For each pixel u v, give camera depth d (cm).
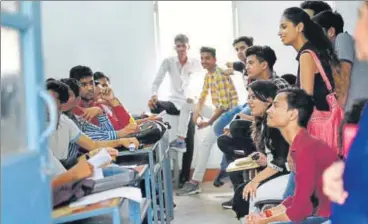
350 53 300
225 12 660
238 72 619
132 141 357
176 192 594
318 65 302
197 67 633
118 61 664
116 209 212
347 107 271
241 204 333
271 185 292
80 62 662
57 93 305
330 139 264
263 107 323
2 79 150
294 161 241
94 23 660
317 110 288
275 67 654
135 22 662
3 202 134
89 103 424
